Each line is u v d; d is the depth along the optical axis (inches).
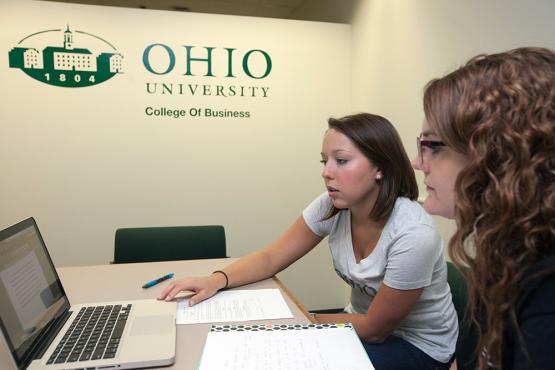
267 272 56.3
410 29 89.3
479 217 20.4
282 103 114.6
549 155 18.8
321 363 30.0
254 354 31.2
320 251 120.0
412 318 51.0
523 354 19.1
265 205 115.6
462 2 73.0
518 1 60.8
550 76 19.7
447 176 23.8
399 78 93.9
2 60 98.2
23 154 101.1
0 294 30.5
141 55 105.3
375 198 50.3
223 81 110.4
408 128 90.6
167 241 80.1
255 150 113.9
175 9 169.0
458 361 29.7
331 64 117.3
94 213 106.0
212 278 50.7
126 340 34.9
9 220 101.5
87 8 101.5
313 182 118.0
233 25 109.9
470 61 23.0
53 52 100.6
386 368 47.1
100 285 52.6
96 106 104.0
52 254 104.7
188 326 40.0
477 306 24.8
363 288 53.5
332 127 50.9
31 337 32.5
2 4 97.3
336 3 130.1
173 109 108.2
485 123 20.0
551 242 19.1
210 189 112.1
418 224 47.3
